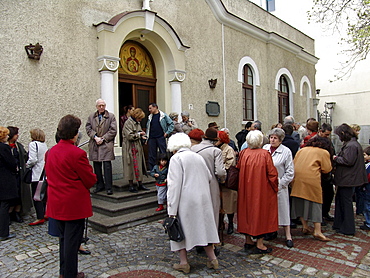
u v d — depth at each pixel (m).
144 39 7.64
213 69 9.68
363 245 4.19
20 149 5.16
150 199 5.80
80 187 3.06
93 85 6.58
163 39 7.78
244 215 3.86
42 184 3.74
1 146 4.35
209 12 9.62
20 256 3.83
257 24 12.01
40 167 5.09
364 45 8.90
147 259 3.74
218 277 3.29
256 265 3.57
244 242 4.36
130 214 5.23
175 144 3.48
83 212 3.05
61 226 3.06
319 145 4.45
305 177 4.32
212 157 3.77
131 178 5.80
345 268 3.47
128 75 7.65
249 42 11.40
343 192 4.65
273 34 12.16
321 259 3.72
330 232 4.79
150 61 8.29
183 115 6.96
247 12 11.51
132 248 4.08
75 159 3.00
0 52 5.26
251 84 11.69
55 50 5.97
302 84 15.34
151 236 4.52
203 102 9.25
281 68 13.30
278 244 4.26
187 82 8.73
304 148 4.53
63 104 6.08
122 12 7.18
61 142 3.14
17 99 5.45
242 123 10.81
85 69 6.45
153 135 6.55
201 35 9.28
